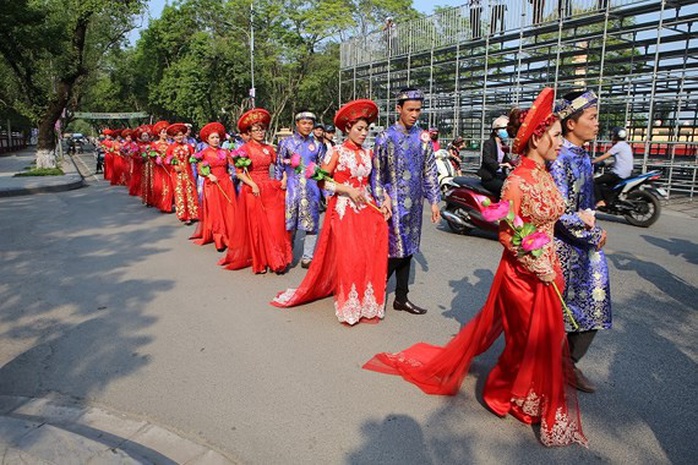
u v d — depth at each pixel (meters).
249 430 3.13
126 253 7.58
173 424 3.20
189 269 6.69
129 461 2.72
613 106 15.96
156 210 11.81
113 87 51.59
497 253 7.55
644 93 14.78
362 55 21.38
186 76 36.59
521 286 2.97
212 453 2.91
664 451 2.90
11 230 9.37
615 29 13.23
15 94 26.92
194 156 7.71
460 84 20.06
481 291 5.73
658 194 9.16
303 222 6.55
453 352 3.40
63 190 16.38
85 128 91.50
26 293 5.74
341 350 4.21
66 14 21.86
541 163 2.97
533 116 2.82
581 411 3.30
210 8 39.53
